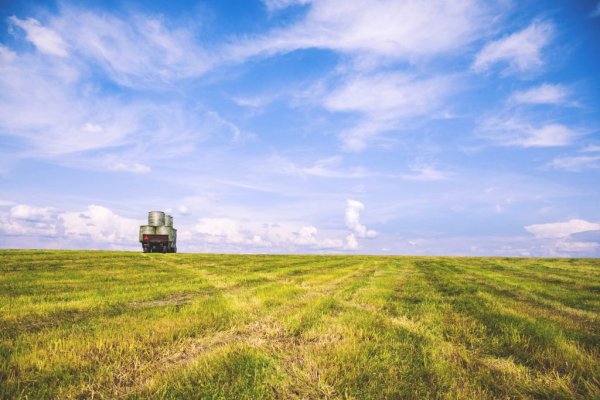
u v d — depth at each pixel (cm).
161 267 2889
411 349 663
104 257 3916
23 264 2733
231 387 477
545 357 620
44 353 621
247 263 3591
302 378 532
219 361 578
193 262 3597
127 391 491
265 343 715
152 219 6462
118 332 759
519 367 585
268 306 1116
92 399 470
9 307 1055
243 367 559
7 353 630
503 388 509
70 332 786
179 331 776
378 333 766
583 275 2648
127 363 593
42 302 1157
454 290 1561
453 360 619
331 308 1089
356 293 1434
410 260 4972
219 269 2780
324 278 2111
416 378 536
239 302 1175
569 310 1113
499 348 685
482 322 888
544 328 780
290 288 1516
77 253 4412
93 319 917
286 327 827
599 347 682
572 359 600
